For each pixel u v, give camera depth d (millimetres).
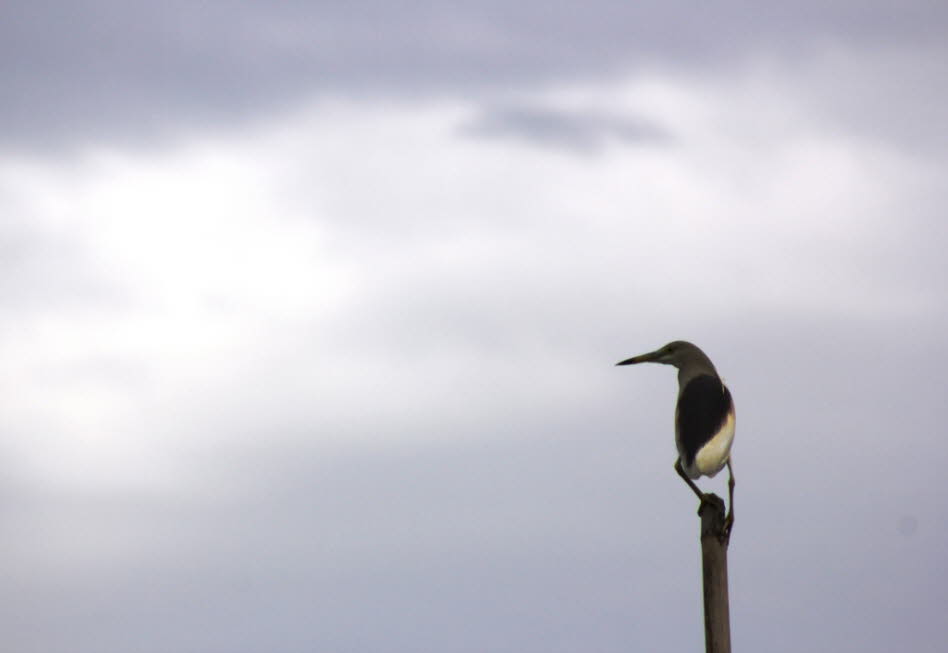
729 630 13586
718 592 13641
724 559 13734
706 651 13570
